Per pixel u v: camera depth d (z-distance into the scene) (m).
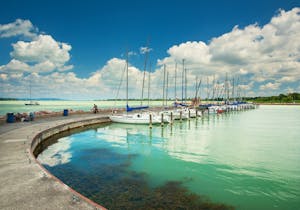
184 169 13.96
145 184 11.37
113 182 11.59
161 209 8.69
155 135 27.47
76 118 34.81
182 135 27.45
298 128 34.09
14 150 12.34
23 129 21.34
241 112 74.75
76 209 5.84
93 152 18.42
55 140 23.58
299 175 12.88
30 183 7.61
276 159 16.33
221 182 11.75
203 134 28.38
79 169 13.79
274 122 43.28
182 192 10.43
